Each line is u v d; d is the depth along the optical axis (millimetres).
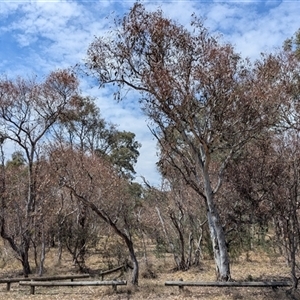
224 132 13812
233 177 15188
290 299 11203
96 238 23391
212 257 23672
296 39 18328
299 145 12312
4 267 23109
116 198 22016
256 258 22375
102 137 34312
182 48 13719
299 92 14914
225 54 13211
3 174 20688
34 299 12547
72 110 22922
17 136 20594
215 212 14773
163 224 21578
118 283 13031
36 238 21781
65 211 22344
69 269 21266
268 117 13773
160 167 19875
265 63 14078
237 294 11938
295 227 11477
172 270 20156
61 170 19062
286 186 11633
